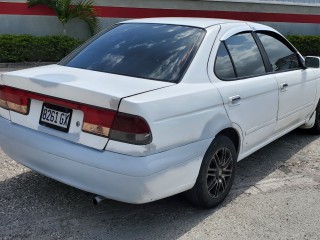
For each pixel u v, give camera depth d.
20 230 3.34
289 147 5.62
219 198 3.84
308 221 3.71
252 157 5.21
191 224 3.56
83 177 3.12
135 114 2.90
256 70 4.32
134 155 2.93
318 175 4.74
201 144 3.40
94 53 3.94
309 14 17.28
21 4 13.15
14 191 3.98
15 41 12.16
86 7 13.41
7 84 3.61
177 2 14.91
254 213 3.80
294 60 5.19
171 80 3.41
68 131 3.22
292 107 4.99
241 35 4.27
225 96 3.67
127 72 3.54
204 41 3.77
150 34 3.97
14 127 3.57
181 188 3.33
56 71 3.65
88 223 3.50
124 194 3.01
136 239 3.31
